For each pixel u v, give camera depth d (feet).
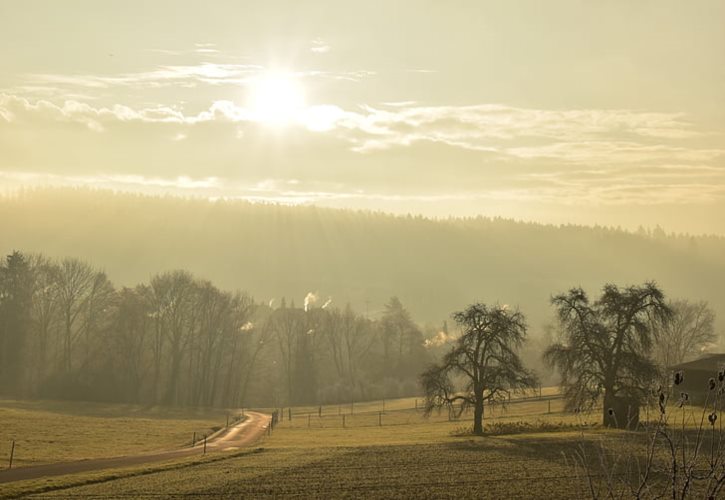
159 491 151.43
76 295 508.12
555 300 279.49
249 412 462.60
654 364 257.14
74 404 438.81
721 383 42.78
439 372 278.87
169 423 353.92
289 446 253.85
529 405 402.93
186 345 521.24
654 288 269.23
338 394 553.64
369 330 650.02
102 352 485.56
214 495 146.61
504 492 146.72
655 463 133.80
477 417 278.46
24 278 488.85
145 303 496.23
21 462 199.93
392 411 444.96
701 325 490.49
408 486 156.87
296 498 143.23
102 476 169.07
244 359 555.69
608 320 269.03
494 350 282.56
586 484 152.56
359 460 202.90
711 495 42.73
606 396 256.32
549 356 276.62
